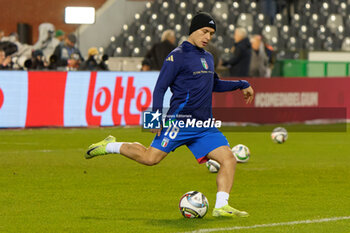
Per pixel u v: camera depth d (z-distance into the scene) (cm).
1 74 6412
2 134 6072
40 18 9088
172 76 2295
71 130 6475
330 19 10081
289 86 7731
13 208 2572
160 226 2198
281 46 9662
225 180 2347
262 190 3083
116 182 3338
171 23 9625
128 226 2206
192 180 3422
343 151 4938
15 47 7300
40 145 5200
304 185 3247
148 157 2348
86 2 9319
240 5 10019
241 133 6588
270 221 2286
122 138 5725
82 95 6712
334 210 2534
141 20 9656
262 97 7550
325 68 8088
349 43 9725
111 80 6819
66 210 2528
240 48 7606
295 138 6109
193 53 2314
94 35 9300
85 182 3334
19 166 3959
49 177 3506
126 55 9219
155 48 7456
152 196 2892
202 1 9956
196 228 2153
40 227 2198
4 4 8969
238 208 2573
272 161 4281
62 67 7112
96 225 2230
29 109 6531
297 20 9969
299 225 2212
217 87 2552
